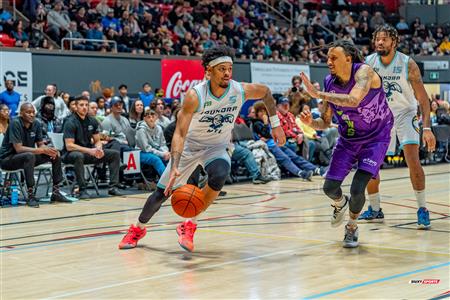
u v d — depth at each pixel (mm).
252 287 3914
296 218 6707
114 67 13375
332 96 4688
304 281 4043
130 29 15742
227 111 4879
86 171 9938
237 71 15008
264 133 11016
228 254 4910
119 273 4340
